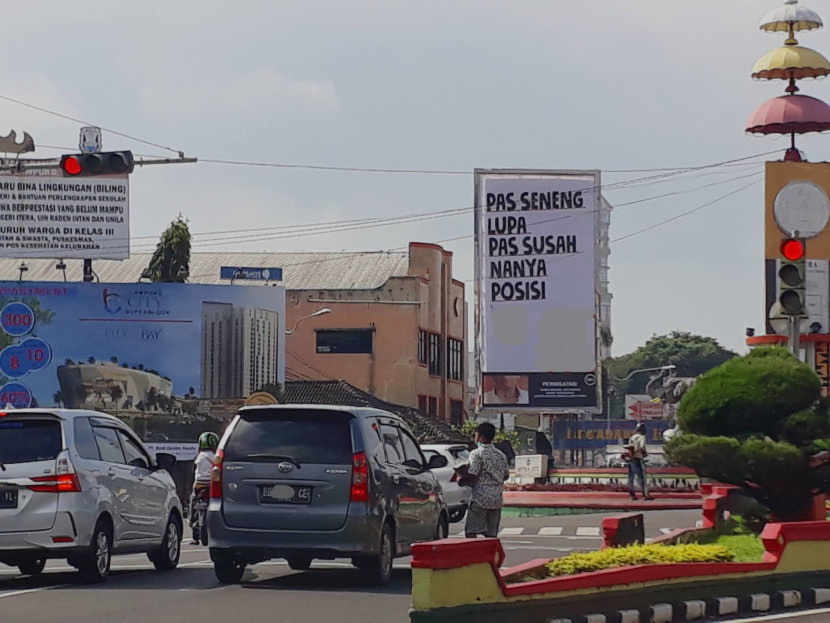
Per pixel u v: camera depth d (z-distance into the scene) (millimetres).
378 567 15773
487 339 41344
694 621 13531
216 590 15352
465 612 10562
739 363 19250
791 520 19469
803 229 33062
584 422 45531
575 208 41031
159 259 56469
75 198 45875
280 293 48125
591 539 24875
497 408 41281
